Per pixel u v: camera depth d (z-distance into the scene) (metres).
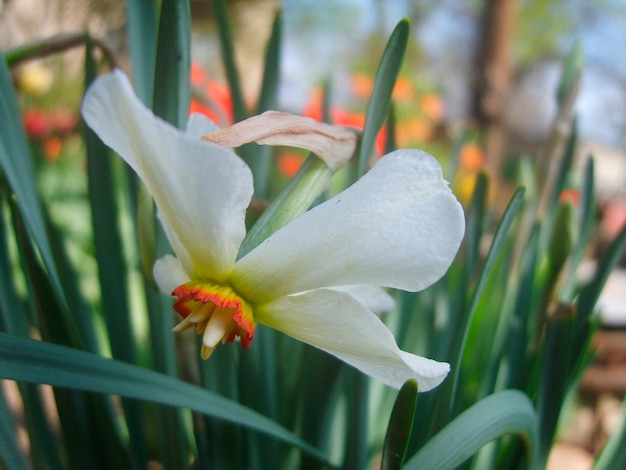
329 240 0.09
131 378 0.11
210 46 1.16
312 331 0.09
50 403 0.30
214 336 0.09
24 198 0.13
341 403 0.16
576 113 0.19
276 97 0.17
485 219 0.17
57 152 0.53
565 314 0.12
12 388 0.33
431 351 0.17
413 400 0.09
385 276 0.09
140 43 0.14
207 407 0.11
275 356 0.15
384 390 0.18
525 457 0.13
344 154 0.11
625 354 0.43
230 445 0.14
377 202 0.09
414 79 1.45
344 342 0.09
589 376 0.42
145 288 0.14
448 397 0.12
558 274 0.15
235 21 1.18
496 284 0.20
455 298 0.15
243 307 0.09
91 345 0.15
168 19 0.11
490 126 0.83
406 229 0.09
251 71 1.18
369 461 0.17
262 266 0.09
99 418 0.14
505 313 0.18
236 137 0.09
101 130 0.08
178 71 0.12
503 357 0.17
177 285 0.11
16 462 0.13
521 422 0.11
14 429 0.14
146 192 0.13
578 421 0.43
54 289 0.12
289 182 0.11
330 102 0.21
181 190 0.09
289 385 0.15
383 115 0.12
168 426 0.15
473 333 0.24
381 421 0.17
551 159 0.19
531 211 0.21
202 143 0.08
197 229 0.09
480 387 0.16
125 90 0.07
